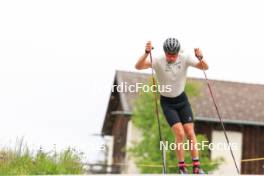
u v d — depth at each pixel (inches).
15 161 815.7
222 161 1844.2
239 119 2049.7
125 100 2080.5
